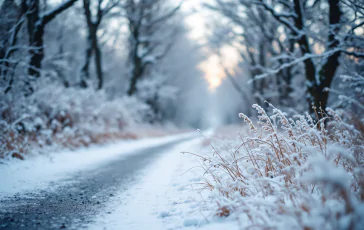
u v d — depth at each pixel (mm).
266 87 17609
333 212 2146
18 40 10828
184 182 5379
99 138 13336
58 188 5301
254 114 14906
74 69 22781
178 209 3738
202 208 3510
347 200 1851
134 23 21953
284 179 3357
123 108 17688
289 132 3861
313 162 2033
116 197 4637
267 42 15242
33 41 10719
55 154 9266
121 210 3895
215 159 4094
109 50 25297
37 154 8547
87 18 15547
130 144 14914
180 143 16703
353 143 3184
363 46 6793
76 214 3715
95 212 3809
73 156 9438
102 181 5961
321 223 2037
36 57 10945
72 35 21672
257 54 18391
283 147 3768
